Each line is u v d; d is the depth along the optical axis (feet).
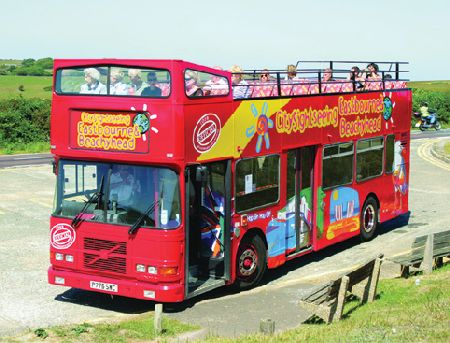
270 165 47.26
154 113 38.86
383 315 37.11
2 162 114.32
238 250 44.55
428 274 48.24
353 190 57.82
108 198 40.52
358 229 59.11
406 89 66.33
